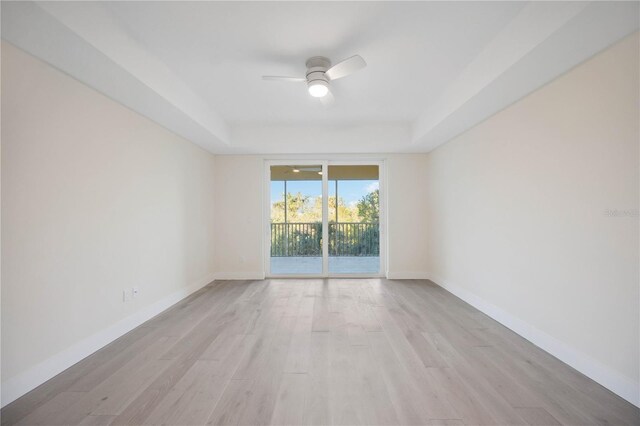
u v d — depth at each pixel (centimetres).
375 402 173
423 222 504
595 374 195
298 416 161
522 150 266
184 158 400
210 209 492
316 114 401
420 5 192
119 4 190
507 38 212
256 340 259
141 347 246
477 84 254
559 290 224
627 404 171
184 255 397
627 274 176
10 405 171
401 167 504
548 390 185
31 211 190
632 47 172
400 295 404
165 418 159
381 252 520
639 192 170
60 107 212
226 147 458
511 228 282
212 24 210
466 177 371
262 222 509
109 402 173
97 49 187
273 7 193
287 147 465
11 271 178
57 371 204
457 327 288
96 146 245
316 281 489
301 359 224
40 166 196
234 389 185
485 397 177
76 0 171
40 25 163
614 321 183
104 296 252
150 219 320
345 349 241
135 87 241
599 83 192
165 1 186
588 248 201
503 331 279
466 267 371
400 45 237
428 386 189
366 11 197
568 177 216
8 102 177
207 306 357
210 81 300
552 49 189
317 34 222
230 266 507
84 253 231
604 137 189
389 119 424
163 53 246
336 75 251
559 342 224
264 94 335
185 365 216
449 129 366
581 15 157
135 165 296
